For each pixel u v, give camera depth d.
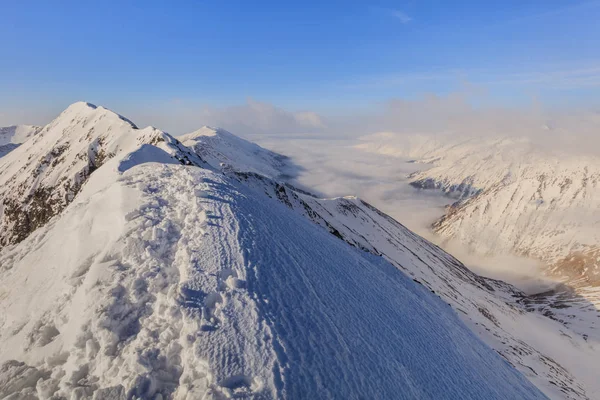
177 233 12.08
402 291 20.89
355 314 11.99
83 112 107.94
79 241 12.59
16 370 7.77
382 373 9.48
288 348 8.27
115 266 9.97
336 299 12.25
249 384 6.99
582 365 77.00
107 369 7.13
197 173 19.88
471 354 17.03
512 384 16.94
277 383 7.12
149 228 11.85
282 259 12.86
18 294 11.74
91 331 7.91
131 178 17.31
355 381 8.49
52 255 13.22
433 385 10.66
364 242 90.44
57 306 9.54
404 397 9.07
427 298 27.22
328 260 16.47
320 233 24.30
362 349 10.03
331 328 10.16
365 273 18.84
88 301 8.67
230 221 13.84
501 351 53.03
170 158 32.09
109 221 12.97
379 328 12.13
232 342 7.78
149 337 7.71
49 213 72.31
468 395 11.47
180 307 8.39
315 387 7.57
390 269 29.47
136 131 76.44
